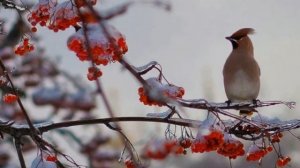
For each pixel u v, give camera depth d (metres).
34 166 9.48
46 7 8.30
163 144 9.16
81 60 7.38
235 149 9.17
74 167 9.59
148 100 8.58
